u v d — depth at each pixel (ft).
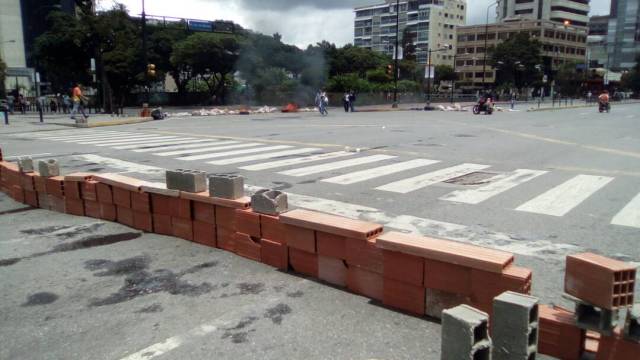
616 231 20.13
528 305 8.97
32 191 25.22
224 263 16.66
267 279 15.23
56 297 14.19
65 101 137.59
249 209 17.06
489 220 21.83
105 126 84.58
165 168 36.22
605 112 142.92
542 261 16.69
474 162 39.24
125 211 21.15
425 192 27.76
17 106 143.02
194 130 72.79
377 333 11.84
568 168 36.32
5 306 13.65
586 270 10.02
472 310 8.95
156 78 176.65
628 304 9.78
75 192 22.99
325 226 14.51
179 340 11.64
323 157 41.83
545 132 68.74
